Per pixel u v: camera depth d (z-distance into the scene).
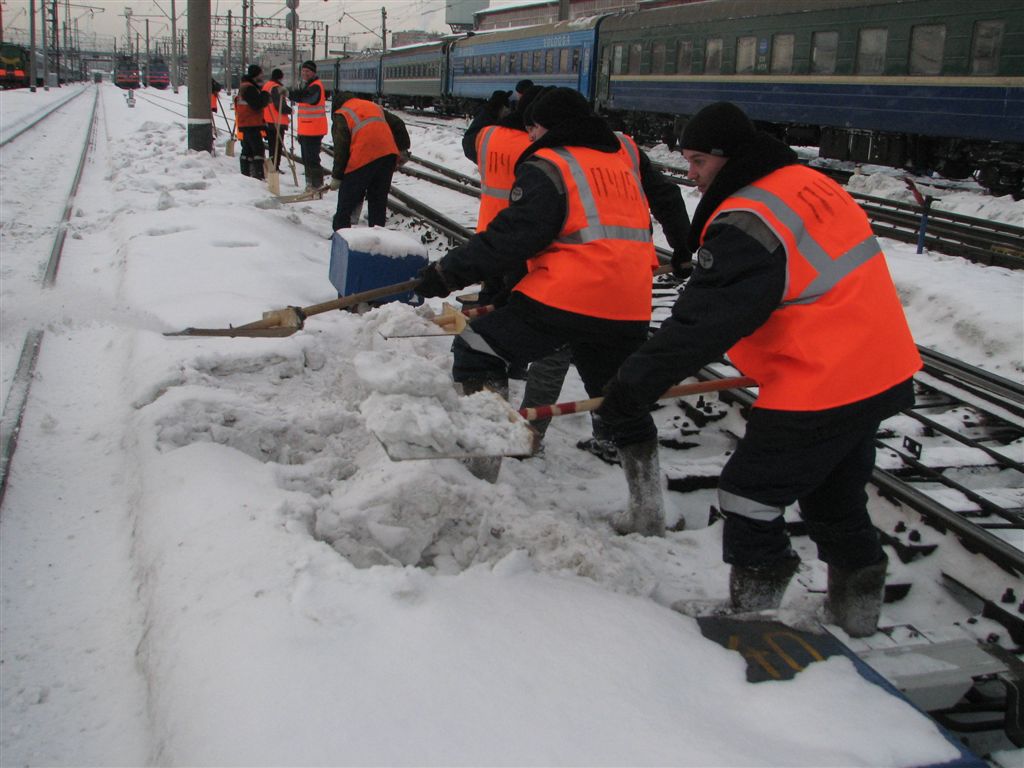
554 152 3.46
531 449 2.85
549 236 3.39
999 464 4.59
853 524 2.87
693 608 3.01
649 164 4.01
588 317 3.47
